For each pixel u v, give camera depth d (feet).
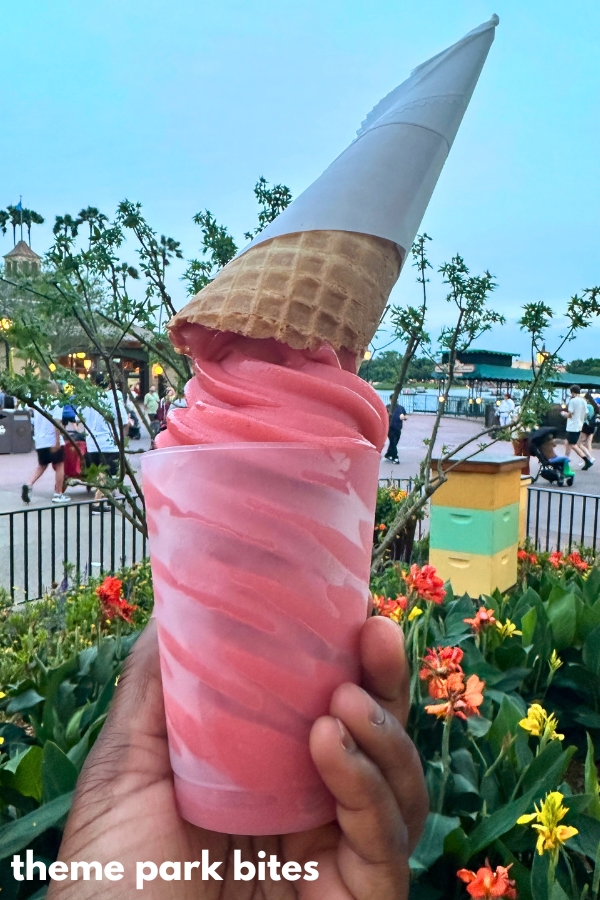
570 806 7.68
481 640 13.01
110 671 11.89
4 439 72.49
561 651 13.73
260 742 3.48
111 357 12.00
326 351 4.05
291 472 3.29
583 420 68.74
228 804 3.56
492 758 9.54
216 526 3.32
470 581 18.66
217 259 12.30
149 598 18.04
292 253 3.97
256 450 3.27
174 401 12.17
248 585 3.32
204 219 12.35
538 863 6.50
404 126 4.29
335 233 4.01
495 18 4.72
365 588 3.82
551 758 8.23
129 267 12.14
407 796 3.80
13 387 10.86
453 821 7.38
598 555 24.61
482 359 144.46
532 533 36.09
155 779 4.19
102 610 14.10
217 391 3.92
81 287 11.75
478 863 7.73
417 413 151.12
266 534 3.30
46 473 54.60
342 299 3.90
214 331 4.15
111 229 12.09
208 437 3.71
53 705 11.18
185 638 3.48
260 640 3.37
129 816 4.00
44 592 21.66
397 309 12.30
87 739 8.48
